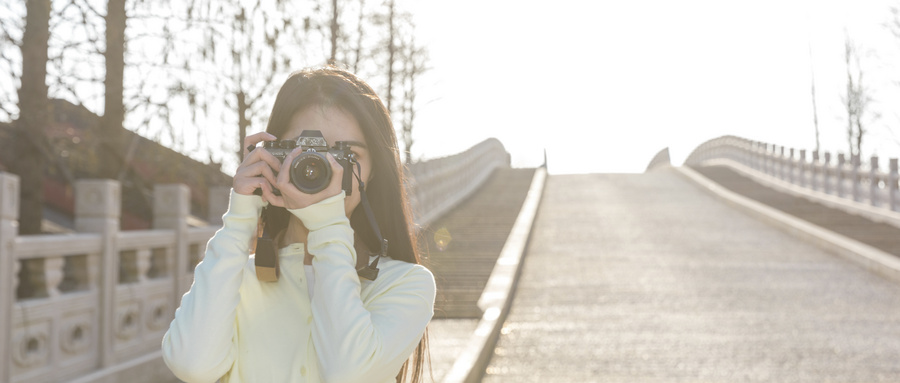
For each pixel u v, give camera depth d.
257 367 1.73
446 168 24.52
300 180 1.68
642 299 11.35
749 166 34.22
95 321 6.97
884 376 7.32
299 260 1.84
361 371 1.63
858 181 21.75
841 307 10.57
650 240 17.39
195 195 12.23
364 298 1.82
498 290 11.25
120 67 8.56
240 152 9.13
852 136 35.22
